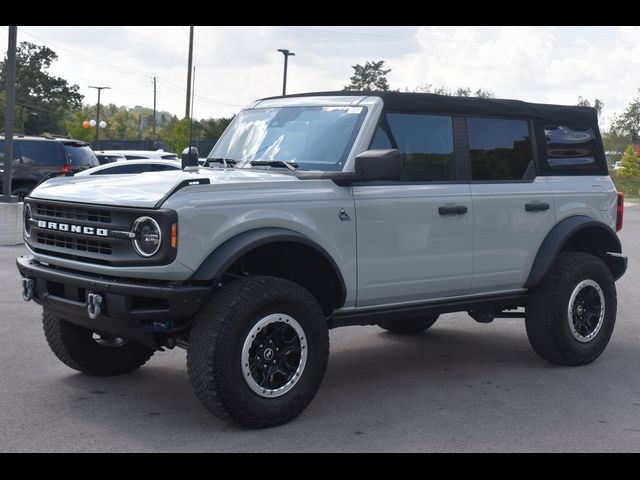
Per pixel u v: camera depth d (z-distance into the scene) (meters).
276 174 6.01
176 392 6.38
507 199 6.89
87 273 5.58
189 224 5.18
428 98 6.54
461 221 6.58
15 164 20.47
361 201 6.00
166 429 5.52
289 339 5.57
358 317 6.19
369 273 6.09
